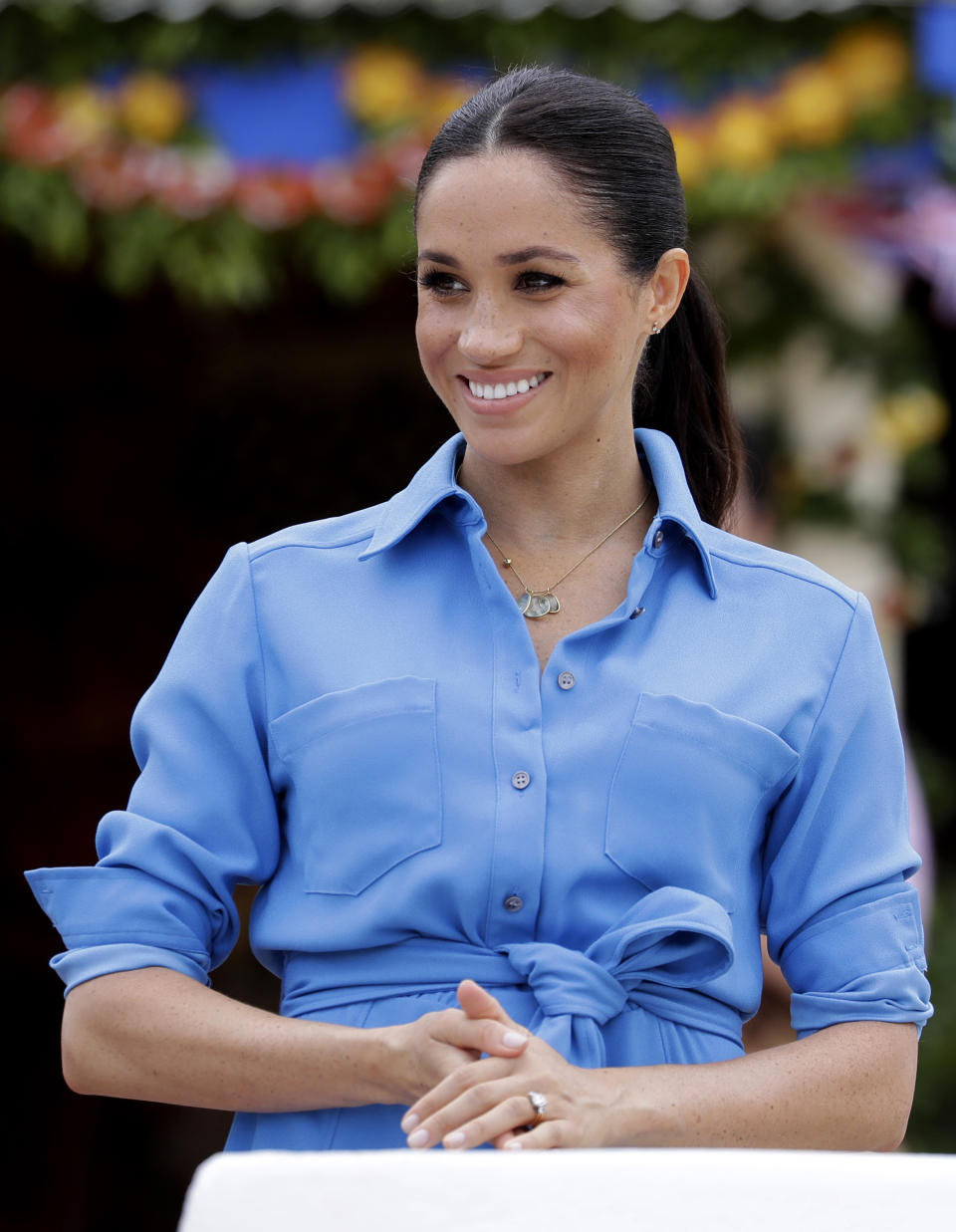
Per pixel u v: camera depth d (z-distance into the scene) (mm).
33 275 27453
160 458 27938
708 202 17672
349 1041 6738
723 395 8867
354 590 7531
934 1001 20953
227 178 17812
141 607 27766
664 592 7582
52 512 27734
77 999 7172
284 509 27969
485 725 7152
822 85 17594
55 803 26641
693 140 17594
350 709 7176
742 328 19172
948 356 25969
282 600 7520
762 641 7477
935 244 18125
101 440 27828
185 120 18047
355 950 7133
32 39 17969
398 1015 7008
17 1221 24438
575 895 7031
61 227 17766
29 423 27688
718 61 17672
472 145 7207
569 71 7559
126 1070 6992
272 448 27922
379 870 7043
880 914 7363
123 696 27297
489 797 7059
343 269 17922
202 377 27859
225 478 28000
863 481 19453
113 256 17906
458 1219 5195
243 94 18047
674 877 7078
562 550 7727
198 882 7285
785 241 19000
